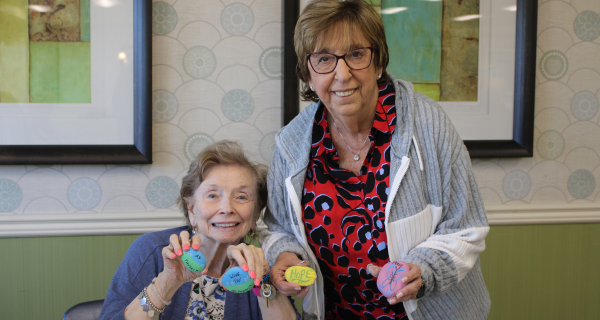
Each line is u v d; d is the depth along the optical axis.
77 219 1.45
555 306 1.70
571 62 1.66
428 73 1.57
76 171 1.46
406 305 0.94
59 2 1.41
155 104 1.49
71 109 1.43
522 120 1.59
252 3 1.52
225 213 0.94
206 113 1.52
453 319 0.97
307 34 0.89
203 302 0.98
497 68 1.59
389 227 0.92
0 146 1.38
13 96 1.40
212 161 0.96
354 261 0.99
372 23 0.87
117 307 0.93
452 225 0.94
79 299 1.48
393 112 0.97
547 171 1.67
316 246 1.01
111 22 1.42
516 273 1.67
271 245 1.04
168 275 0.83
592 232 1.70
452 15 1.57
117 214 1.48
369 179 0.97
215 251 0.99
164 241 1.02
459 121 1.59
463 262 0.89
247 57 1.53
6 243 1.44
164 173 1.51
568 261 1.70
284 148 1.04
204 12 1.50
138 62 1.42
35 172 1.45
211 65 1.51
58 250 1.46
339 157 1.02
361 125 0.98
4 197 1.44
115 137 1.45
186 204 1.02
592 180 1.70
